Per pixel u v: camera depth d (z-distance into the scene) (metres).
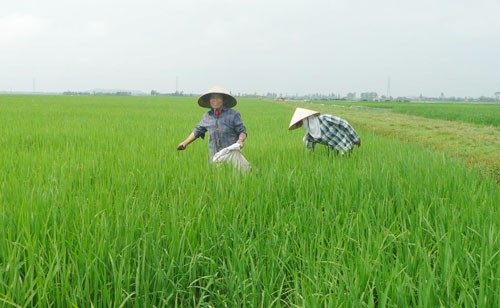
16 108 24.83
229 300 2.59
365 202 4.08
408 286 2.48
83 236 2.91
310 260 2.76
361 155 7.41
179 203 3.85
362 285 2.51
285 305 2.65
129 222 3.21
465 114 29.31
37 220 3.13
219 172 5.09
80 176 5.01
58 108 26.30
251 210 3.81
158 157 6.71
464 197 4.29
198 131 6.22
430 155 7.73
